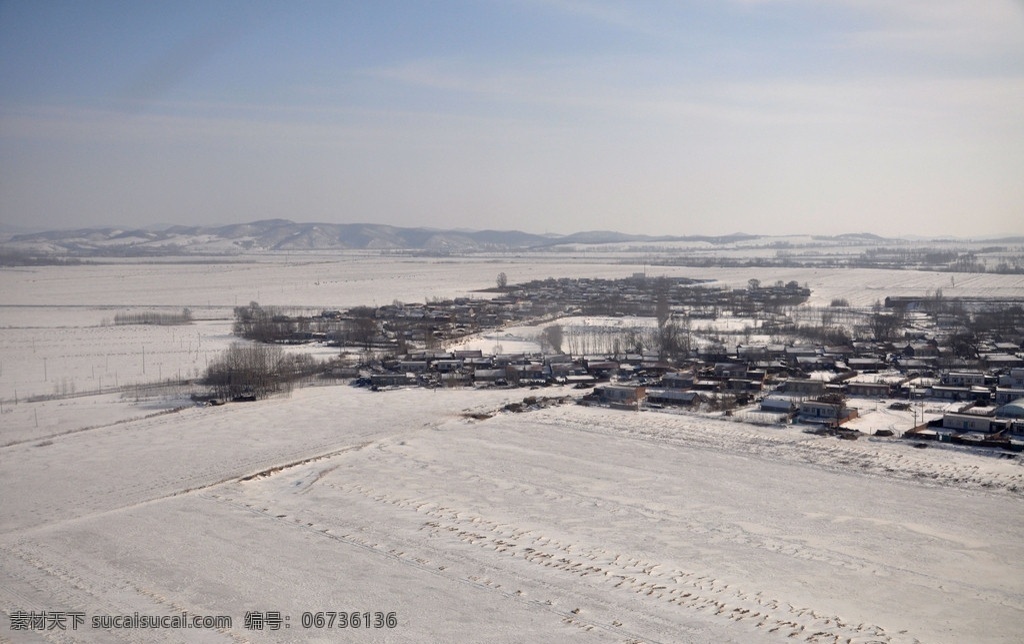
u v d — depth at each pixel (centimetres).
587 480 7762
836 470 7925
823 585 5441
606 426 9906
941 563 5769
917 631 4797
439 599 5256
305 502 7150
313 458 8588
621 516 6775
